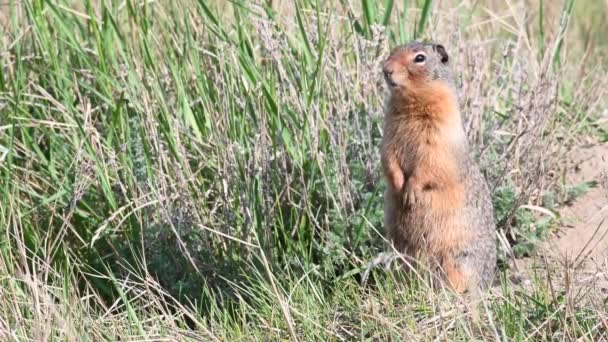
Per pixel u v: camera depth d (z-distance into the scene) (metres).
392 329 9.19
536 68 13.55
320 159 11.75
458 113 10.90
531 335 9.05
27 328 9.70
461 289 11.00
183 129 12.01
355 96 12.48
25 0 12.30
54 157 12.20
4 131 12.36
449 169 10.78
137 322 9.82
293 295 10.41
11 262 10.73
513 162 12.56
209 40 12.91
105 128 12.41
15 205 11.57
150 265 11.45
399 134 10.92
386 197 11.28
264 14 12.55
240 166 11.66
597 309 9.38
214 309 10.43
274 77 12.09
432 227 10.98
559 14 16.84
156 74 12.21
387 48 12.67
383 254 10.55
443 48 10.86
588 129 13.93
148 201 11.67
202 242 11.58
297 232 11.68
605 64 15.95
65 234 11.52
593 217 12.44
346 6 13.06
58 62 12.59
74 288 10.77
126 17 13.52
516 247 11.91
